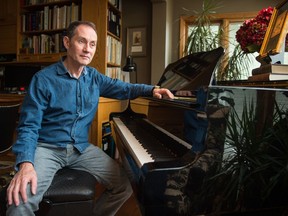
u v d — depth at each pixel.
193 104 0.88
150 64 3.46
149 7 3.43
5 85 3.37
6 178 2.03
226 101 0.80
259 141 0.86
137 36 3.49
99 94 1.50
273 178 0.89
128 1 3.50
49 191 1.03
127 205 1.85
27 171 0.97
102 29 2.79
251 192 0.87
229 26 3.27
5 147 1.85
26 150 1.03
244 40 1.49
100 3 2.79
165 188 0.75
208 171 0.79
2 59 3.41
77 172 1.25
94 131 2.58
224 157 0.81
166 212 0.76
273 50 1.22
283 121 0.88
